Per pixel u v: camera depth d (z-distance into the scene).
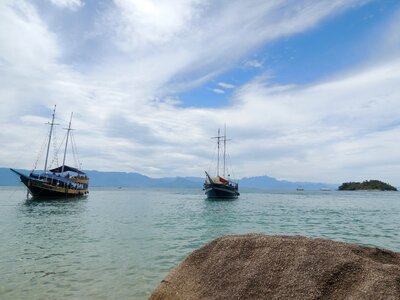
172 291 6.26
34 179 58.12
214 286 5.85
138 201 73.25
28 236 21.89
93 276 11.97
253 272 5.65
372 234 24.28
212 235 22.59
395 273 4.82
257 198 96.94
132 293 10.12
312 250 5.61
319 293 4.87
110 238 20.97
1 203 55.91
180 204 62.28
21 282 11.24
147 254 15.80
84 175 79.69
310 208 55.38
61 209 46.06
